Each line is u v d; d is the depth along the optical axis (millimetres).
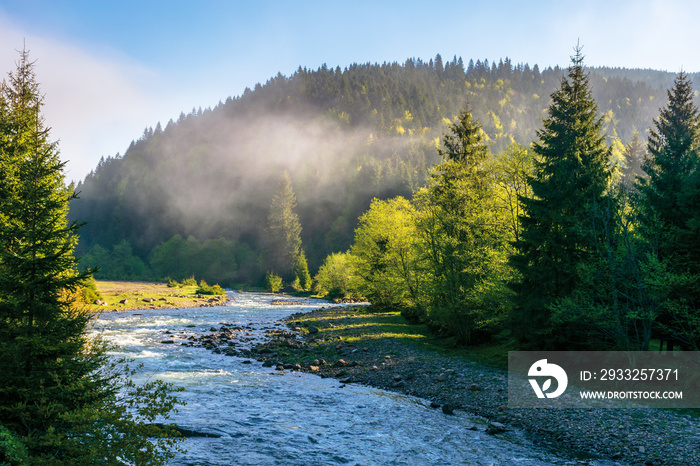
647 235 19812
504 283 24203
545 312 21891
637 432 14188
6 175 11414
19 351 8820
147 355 28203
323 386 21312
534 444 13688
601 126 26734
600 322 19609
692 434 13797
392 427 14922
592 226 20703
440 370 23422
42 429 8938
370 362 26812
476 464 11875
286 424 14797
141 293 84250
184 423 14148
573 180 23203
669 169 25797
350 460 11805
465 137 37062
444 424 15500
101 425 8234
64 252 10102
